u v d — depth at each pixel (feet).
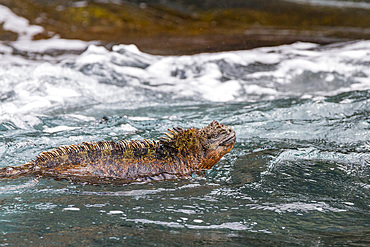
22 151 44.21
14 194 34.45
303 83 80.02
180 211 32.27
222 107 65.05
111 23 120.98
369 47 96.27
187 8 137.08
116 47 94.43
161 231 29.09
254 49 98.94
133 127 53.16
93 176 37.19
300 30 119.24
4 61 87.25
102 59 85.92
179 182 37.96
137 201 33.99
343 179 38.99
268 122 55.88
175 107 65.51
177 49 99.76
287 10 137.08
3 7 123.54
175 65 87.35
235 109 63.31
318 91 75.77
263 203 33.88
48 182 36.63
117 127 52.80
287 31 118.11
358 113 58.59
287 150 45.83
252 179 38.81
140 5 136.26
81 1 133.08
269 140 49.55
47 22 118.93
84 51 98.02
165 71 84.79
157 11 132.98
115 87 74.23
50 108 63.26
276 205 33.53
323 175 39.83
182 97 71.72
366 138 50.01
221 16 131.85
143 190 36.01
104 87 73.72
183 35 114.62
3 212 31.50
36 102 64.39
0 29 111.96
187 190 36.35
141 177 37.93
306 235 28.78
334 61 87.20
